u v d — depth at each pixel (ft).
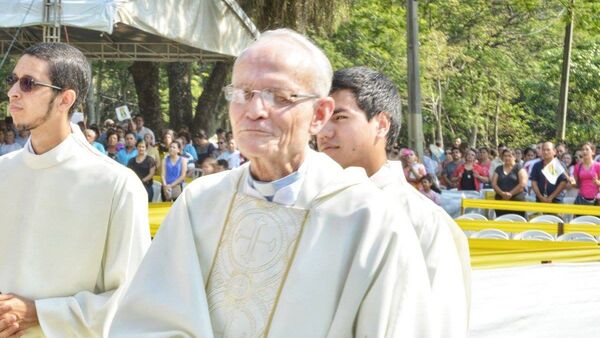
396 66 132.57
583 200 58.39
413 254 10.24
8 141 62.18
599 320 19.49
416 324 10.06
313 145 16.96
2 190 15.28
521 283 20.40
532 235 35.91
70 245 14.97
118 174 15.11
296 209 10.29
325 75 10.14
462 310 11.46
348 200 10.28
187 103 95.04
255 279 10.23
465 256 12.48
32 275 15.02
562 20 99.76
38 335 14.88
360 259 9.98
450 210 56.70
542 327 19.54
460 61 152.76
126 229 14.97
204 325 10.12
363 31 127.13
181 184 57.82
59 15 47.47
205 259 10.57
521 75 163.32
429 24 125.70
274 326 10.03
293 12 82.23
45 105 14.88
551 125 175.52
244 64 9.96
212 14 59.06
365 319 9.93
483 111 171.12
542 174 59.16
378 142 12.60
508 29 150.41
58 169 15.07
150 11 52.90
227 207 10.59
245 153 10.07
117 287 14.98
